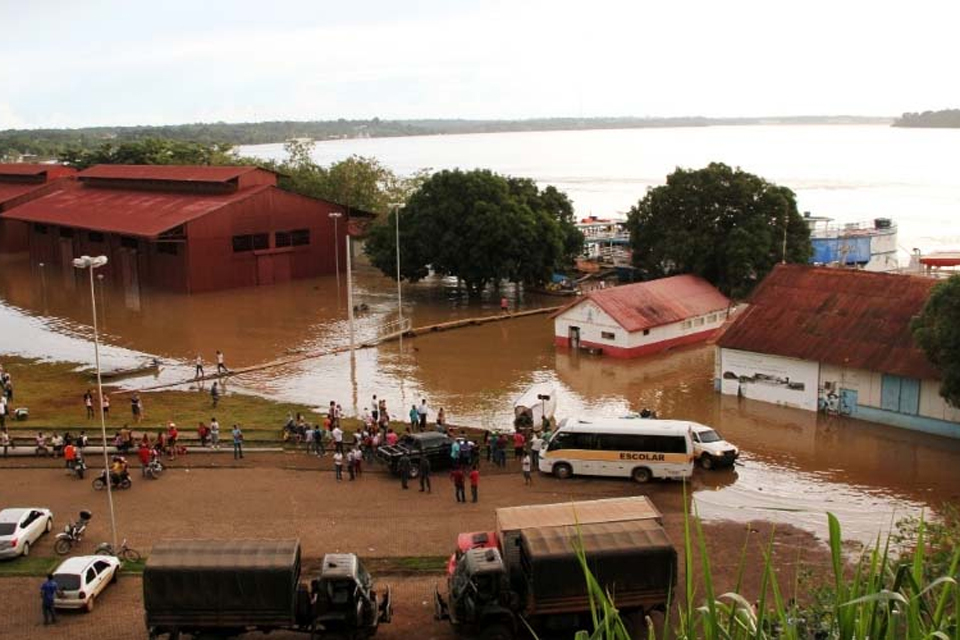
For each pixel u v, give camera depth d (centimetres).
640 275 9550
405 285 10031
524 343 7162
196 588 2520
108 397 5734
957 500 3881
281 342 7319
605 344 6725
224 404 5575
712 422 5131
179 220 9331
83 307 8938
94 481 4009
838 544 861
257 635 2742
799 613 1323
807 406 5303
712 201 8194
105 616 2847
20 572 3167
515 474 4216
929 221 14638
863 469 4316
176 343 7338
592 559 2541
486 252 8525
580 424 4153
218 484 4059
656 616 2666
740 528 3509
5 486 4038
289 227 10131
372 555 3275
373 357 6794
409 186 13025
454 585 2658
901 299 5250
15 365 6681
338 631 2541
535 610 2545
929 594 973
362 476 4172
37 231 11675
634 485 4056
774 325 5509
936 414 4800
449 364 6562
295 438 4719
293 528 3538
